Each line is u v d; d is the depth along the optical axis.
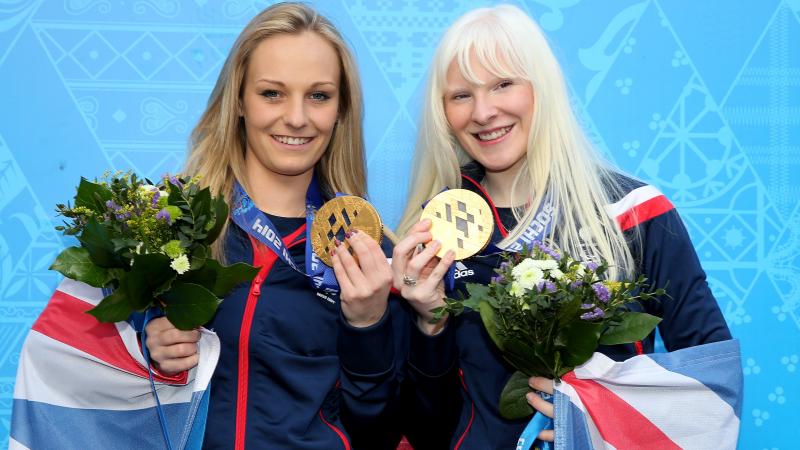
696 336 2.08
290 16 2.23
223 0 2.74
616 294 1.87
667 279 2.13
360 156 2.45
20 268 2.67
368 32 2.78
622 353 2.13
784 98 2.80
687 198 2.78
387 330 2.20
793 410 2.76
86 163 2.71
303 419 2.11
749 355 2.76
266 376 2.13
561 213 2.22
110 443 2.03
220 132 2.28
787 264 2.78
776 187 2.79
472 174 2.44
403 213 2.54
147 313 2.00
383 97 2.79
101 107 2.71
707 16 2.79
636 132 2.78
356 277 2.11
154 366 2.03
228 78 2.27
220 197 1.92
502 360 2.19
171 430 2.03
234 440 2.08
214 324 2.14
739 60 2.79
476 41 2.19
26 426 2.01
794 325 2.77
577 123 2.34
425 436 2.35
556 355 1.95
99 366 2.03
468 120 2.26
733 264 2.77
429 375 2.21
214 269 1.87
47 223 2.68
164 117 2.73
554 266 1.88
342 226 2.21
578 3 2.78
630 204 2.20
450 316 2.21
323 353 2.21
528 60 2.20
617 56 2.78
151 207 1.85
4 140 2.68
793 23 2.80
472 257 2.26
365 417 2.22
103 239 1.77
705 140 2.78
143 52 2.73
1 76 2.69
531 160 2.26
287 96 2.19
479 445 2.16
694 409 1.98
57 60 2.71
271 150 2.22
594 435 1.97
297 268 2.21
